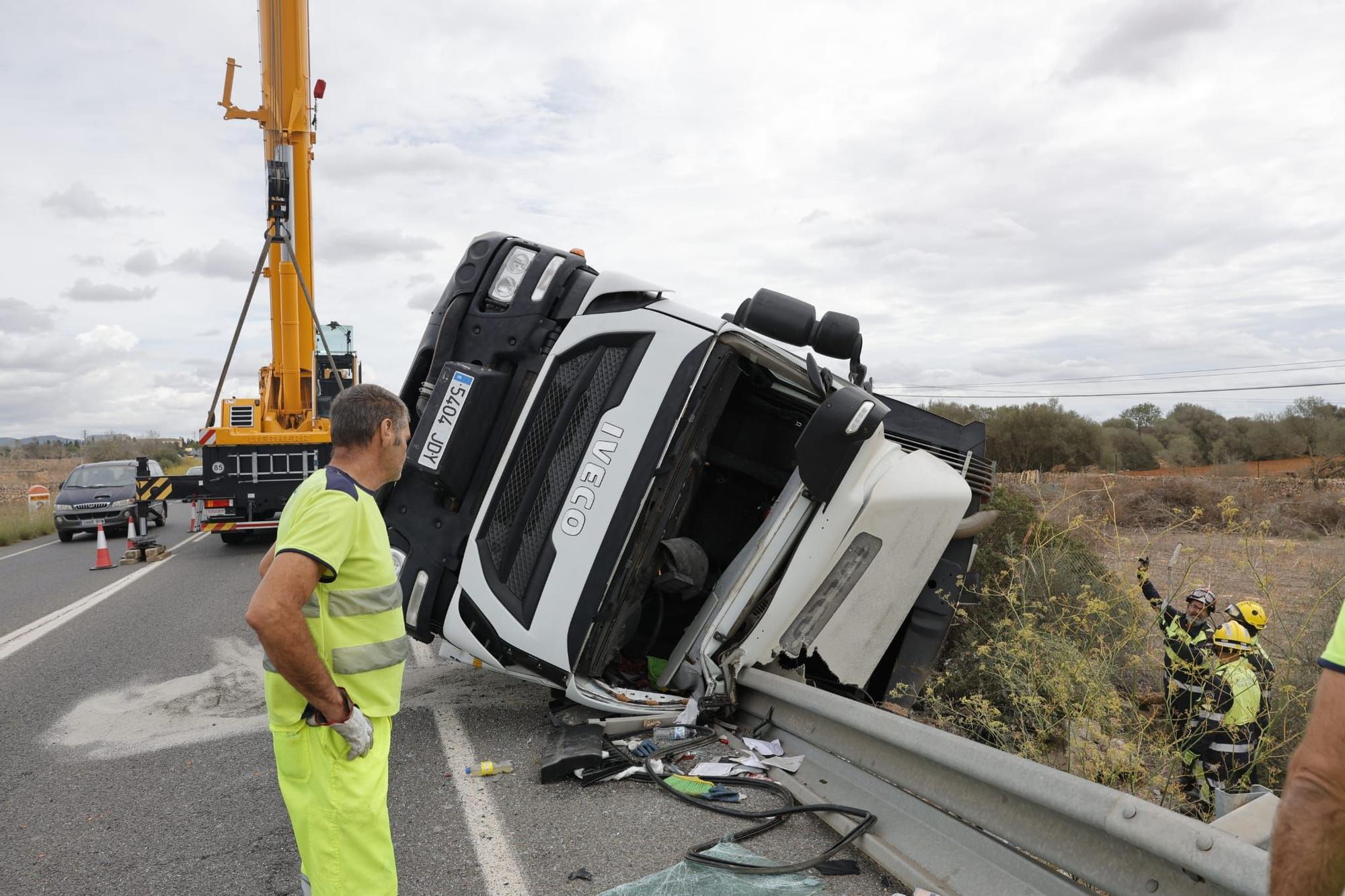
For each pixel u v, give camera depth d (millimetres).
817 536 4598
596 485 4469
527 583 4547
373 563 2475
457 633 4613
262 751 4738
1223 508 4504
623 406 4516
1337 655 1205
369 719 2463
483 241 4973
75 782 4344
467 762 4332
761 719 4500
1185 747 3982
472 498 4723
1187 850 2080
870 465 4793
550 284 4816
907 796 3283
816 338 5289
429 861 3281
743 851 3180
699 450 4707
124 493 18875
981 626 5371
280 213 12500
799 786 3742
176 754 4738
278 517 13406
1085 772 3627
